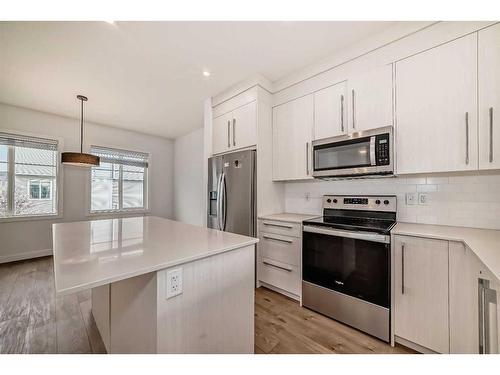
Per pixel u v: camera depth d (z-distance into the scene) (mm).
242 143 2623
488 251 1035
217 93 2902
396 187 2010
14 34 1760
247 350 1235
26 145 3453
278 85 2572
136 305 1005
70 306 2092
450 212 1745
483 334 833
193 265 976
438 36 1541
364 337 1636
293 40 1877
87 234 1408
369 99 1854
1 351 1492
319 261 1948
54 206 3707
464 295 1253
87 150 4039
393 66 1734
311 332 1697
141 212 4754
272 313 1962
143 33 1772
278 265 2275
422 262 1420
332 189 2441
